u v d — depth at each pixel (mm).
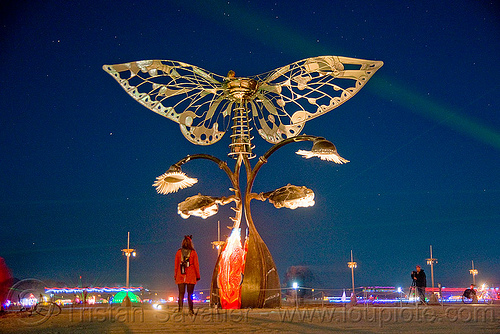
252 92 14883
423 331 7645
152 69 15148
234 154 14695
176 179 14469
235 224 14266
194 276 11125
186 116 15242
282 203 13633
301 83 15312
